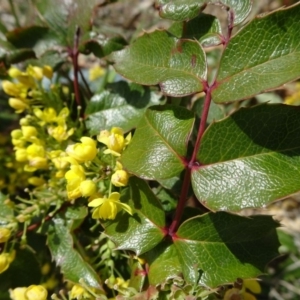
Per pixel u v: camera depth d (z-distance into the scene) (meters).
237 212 0.14
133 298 0.16
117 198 0.16
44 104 0.22
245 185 0.15
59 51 0.22
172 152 0.16
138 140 0.16
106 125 0.21
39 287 0.17
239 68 0.15
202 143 0.15
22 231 0.20
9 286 0.21
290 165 0.14
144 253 0.17
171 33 0.17
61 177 0.20
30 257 0.21
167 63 0.17
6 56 0.21
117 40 0.20
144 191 0.17
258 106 0.14
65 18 0.21
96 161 0.17
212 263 0.16
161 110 0.16
